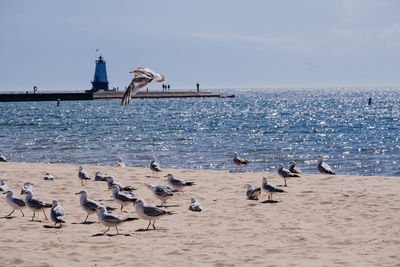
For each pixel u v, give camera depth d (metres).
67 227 12.70
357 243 11.07
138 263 9.53
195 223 13.12
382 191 17.19
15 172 22.34
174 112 101.56
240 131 57.91
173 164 31.92
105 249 10.54
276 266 9.39
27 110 108.69
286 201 15.85
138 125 67.94
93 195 17.06
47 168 24.06
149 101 161.50
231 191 17.73
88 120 78.50
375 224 12.71
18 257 9.77
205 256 10.04
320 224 12.86
